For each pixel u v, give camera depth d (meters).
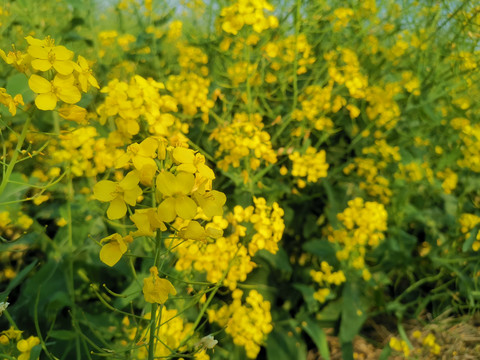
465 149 0.30
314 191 0.30
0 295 0.19
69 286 0.22
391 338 0.27
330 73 0.28
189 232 0.12
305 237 0.30
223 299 0.26
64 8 0.31
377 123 0.30
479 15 0.32
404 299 0.31
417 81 0.31
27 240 0.22
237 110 0.30
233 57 0.28
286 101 0.31
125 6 0.31
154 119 0.20
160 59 0.31
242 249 0.21
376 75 0.32
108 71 0.28
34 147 0.25
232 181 0.28
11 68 0.27
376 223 0.26
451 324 0.29
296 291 0.28
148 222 0.11
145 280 0.12
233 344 0.25
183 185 0.11
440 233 0.30
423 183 0.30
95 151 0.24
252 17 0.24
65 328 0.22
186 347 0.19
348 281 0.28
